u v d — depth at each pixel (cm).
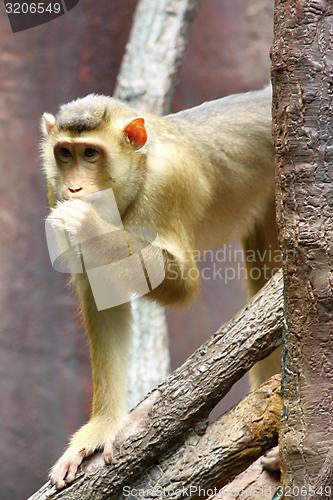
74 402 2573
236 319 1215
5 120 2461
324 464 927
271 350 1195
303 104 923
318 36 920
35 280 2536
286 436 967
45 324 2556
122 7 2452
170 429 1192
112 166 1266
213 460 1171
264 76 2495
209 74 2514
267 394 1192
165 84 1972
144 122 1282
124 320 1352
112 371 1321
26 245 2512
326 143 922
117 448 1205
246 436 1169
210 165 1419
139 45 2009
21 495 2556
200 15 2517
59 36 2447
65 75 2452
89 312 1335
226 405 2538
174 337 2570
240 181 1464
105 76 2456
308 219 927
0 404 2561
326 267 922
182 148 1359
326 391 932
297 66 923
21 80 2452
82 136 1264
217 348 1205
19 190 2491
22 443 2569
